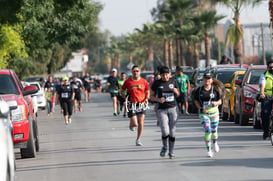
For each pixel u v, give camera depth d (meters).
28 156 27.75
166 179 20.25
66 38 69.31
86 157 27.17
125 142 32.88
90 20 69.38
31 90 29.22
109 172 22.38
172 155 25.31
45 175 22.45
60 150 30.69
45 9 56.50
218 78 50.75
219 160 24.33
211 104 25.31
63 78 48.62
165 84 25.38
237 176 20.23
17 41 60.50
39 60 124.69
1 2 52.72
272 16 57.97
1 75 28.56
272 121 29.42
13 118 26.14
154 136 35.66
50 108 63.50
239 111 41.41
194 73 58.00
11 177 16.58
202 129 38.97
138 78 30.28
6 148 15.89
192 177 20.41
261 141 31.00
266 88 31.52
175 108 25.47
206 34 122.62
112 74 56.75
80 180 20.84
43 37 67.31
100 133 39.50
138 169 22.78
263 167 22.12
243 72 45.19
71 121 52.81
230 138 32.75
